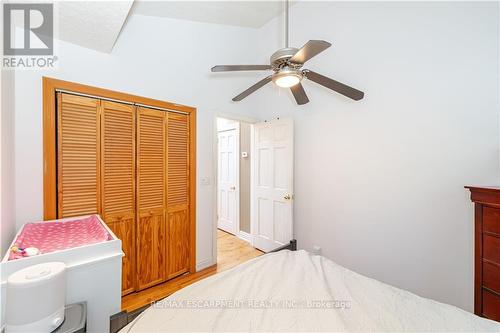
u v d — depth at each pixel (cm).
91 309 121
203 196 271
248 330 86
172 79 242
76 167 183
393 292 111
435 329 86
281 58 146
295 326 87
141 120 219
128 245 211
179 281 241
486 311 128
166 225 238
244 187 382
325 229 257
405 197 197
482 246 130
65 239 137
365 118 221
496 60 154
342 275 126
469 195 166
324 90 255
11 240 147
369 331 85
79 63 185
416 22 188
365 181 223
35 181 166
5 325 97
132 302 202
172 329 86
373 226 218
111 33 167
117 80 204
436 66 179
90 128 189
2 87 124
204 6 235
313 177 268
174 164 244
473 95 163
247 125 375
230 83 296
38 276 93
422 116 186
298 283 115
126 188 209
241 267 135
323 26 252
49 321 95
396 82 200
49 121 170
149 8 215
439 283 181
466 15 165
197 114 263
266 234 317
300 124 281
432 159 182
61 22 154
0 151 117
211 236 280
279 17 296
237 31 302
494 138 155
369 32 216
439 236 180
